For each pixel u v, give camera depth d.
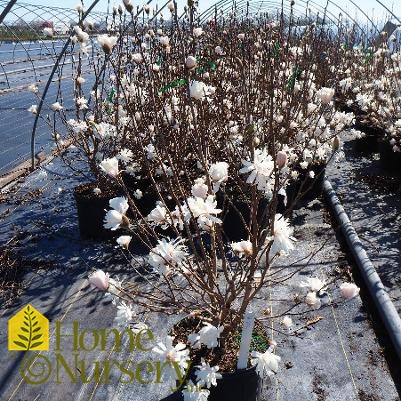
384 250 3.83
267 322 2.93
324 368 2.60
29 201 4.83
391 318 2.80
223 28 4.53
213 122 3.38
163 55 3.38
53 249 3.86
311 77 3.99
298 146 3.95
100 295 3.22
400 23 6.88
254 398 2.07
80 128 3.77
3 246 3.89
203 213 1.73
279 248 1.75
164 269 1.85
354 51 8.26
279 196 4.05
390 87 6.03
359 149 6.36
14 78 13.45
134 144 3.61
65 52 4.93
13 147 6.81
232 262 3.48
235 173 2.68
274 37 4.02
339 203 4.45
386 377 2.54
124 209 1.81
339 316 3.00
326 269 3.57
